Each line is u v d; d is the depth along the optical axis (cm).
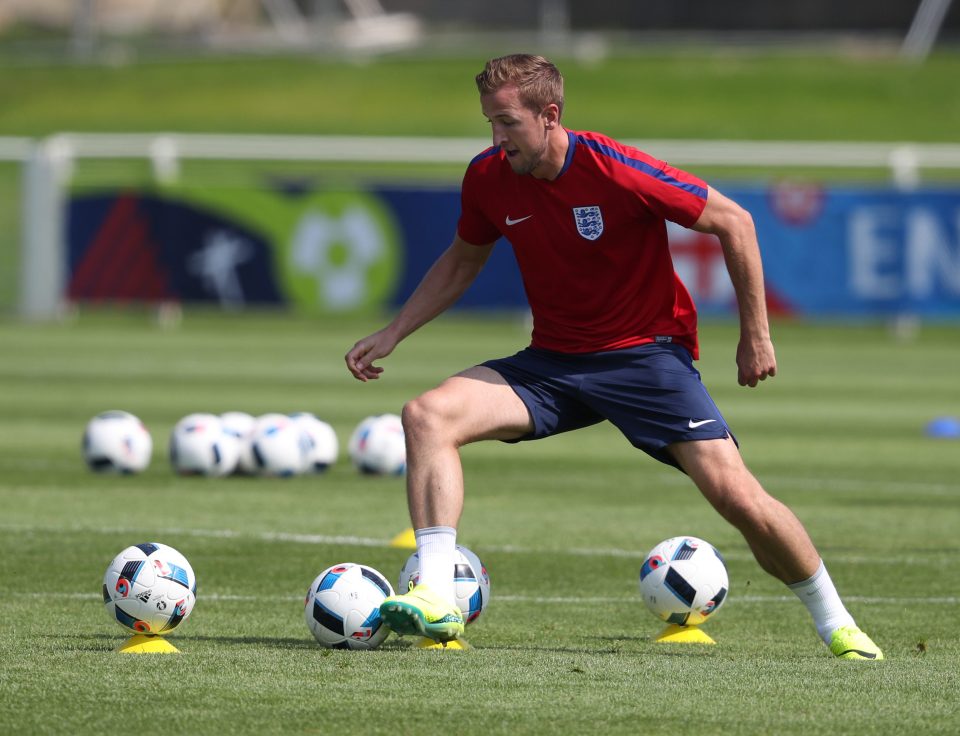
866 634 2400
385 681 1917
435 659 2069
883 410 6366
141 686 1872
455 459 2134
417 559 2264
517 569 3034
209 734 1655
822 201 9700
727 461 2144
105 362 7794
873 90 18812
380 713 1750
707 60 19850
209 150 16075
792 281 9712
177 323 10219
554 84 2081
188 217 9969
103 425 4372
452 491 2111
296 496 3978
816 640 2359
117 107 18612
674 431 2159
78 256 10188
